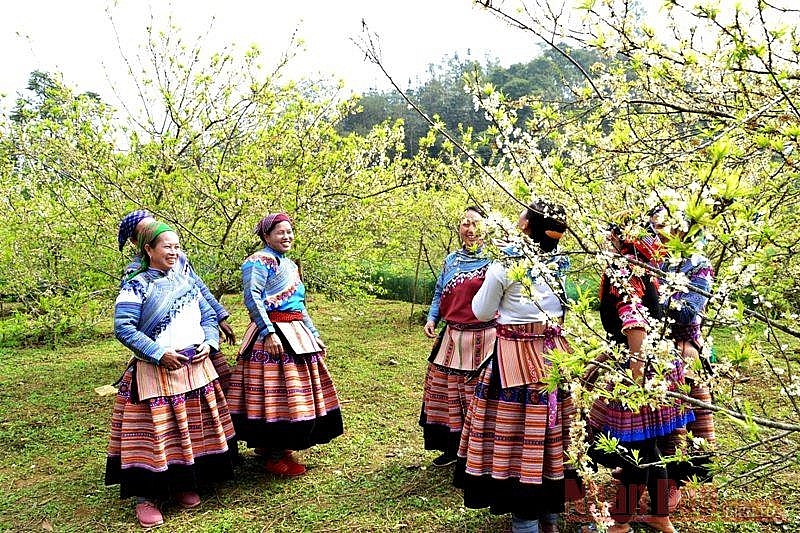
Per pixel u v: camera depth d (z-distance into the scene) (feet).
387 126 20.16
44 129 18.01
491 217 6.29
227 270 18.28
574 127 8.49
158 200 18.92
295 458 13.21
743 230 5.00
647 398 5.69
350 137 19.38
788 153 5.78
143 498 11.03
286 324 12.44
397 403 17.43
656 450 9.30
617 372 5.66
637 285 7.82
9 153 18.60
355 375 20.40
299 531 10.44
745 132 6.41
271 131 19.03
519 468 8.95
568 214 5.88
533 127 8.09
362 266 27.04
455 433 12.36
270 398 12.12
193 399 11.27
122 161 17.87
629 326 7.77
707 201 4.34
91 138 18.22
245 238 18.12
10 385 19.66
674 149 8.57
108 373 21.03
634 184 5.83
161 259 11.14
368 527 10.48
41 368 21.76
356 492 11.81
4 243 20.30
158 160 18.60
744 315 5.56
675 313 8.55
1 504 11.68
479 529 10.27
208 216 18.62
